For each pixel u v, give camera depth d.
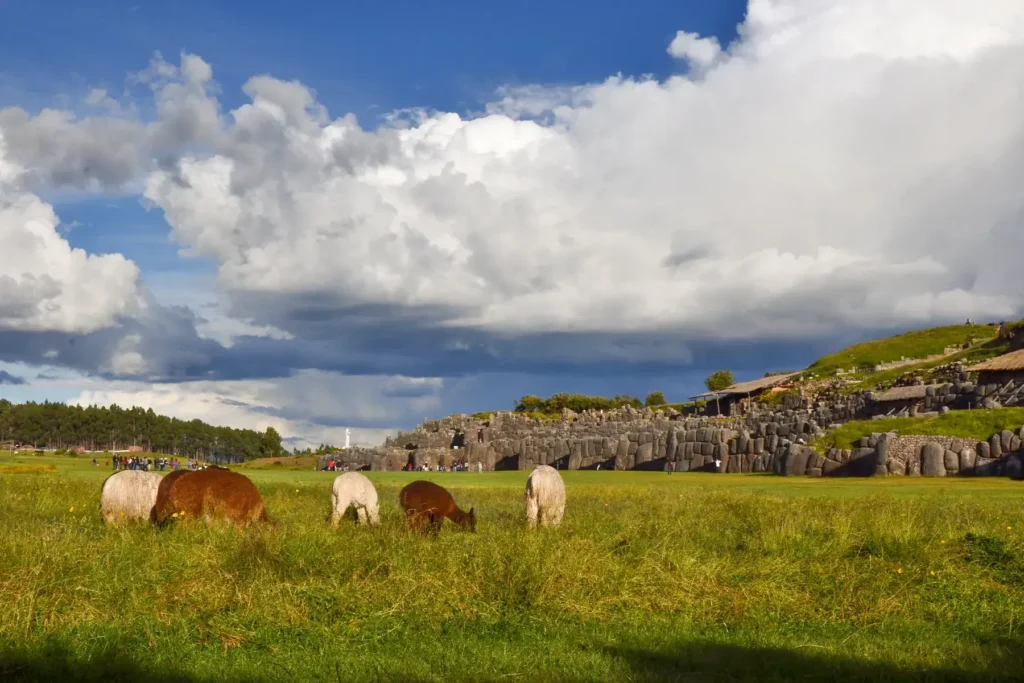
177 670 7.14
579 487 32.75
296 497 22.75
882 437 44.25
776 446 53.91
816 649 8.28
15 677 6.86
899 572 11.30
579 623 8.94
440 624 8.73
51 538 10.84
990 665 7.82
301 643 8.00
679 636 8.62
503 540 11.32
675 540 13.26
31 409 169.62
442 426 98.69
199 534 12.38
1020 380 57.09
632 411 88.81
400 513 15.19
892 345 111.50
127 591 9.05
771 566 11.47
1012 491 29.39
